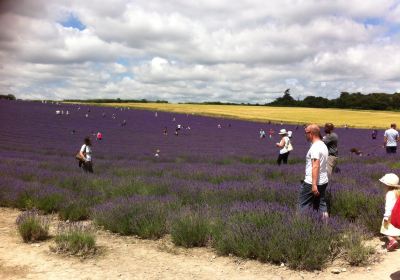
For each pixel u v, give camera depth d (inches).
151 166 696.4
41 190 382.3
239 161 896.3
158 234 276.2
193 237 252.8
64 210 334.3
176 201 333.1
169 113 3326.8
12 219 330.3
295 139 1760.6
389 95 5900.6
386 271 206.7
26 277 197.9
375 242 255.9
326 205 283.1
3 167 554.3
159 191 395.2
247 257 229.3
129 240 271.7
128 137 1681.8
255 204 288.7
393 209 213.2
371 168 531.2
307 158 278.1
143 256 235.6
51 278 197.0
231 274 205.9
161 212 293.4
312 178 265.7
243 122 2763.3
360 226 265.0
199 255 237.3
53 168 635.5
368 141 1659.7
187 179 507.8
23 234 260.7
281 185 370.9
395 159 716.0
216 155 1021.2
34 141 1326.3
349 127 2674.7
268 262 222.1
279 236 223.5
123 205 306.8
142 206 305.4
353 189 331.3
